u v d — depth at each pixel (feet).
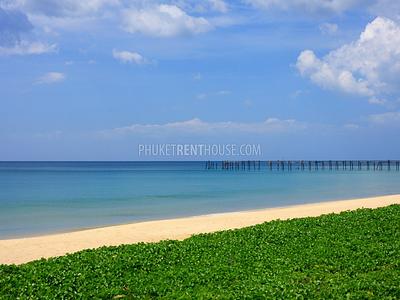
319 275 54.24
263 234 76.89
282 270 56.95
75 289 50.90
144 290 50.49
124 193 205.26
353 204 139.64
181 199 175.94
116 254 64.85
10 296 48.49
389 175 377.30
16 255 73.97
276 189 223.30
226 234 78.38
